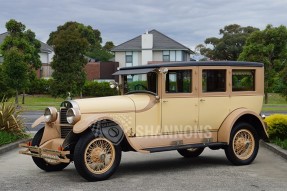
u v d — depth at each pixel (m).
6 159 9.71
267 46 32.72
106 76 54.84
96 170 7.40
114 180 7.46
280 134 11.39
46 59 58.97
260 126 9.04
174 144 8.20
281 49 33.19
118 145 7.55
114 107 7.75
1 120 12.10
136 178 7.64
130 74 8.48
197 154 9.98
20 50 36.28
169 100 8.20
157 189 6.77
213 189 6.76
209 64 8.60
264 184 7.08
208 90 8.61
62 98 39.72
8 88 31.89
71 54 37.03
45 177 7.77
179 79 8.34
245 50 33.59
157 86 8.15
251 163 9.05
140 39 55.97
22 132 12.48
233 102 8.88
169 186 6.98
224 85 8.80
